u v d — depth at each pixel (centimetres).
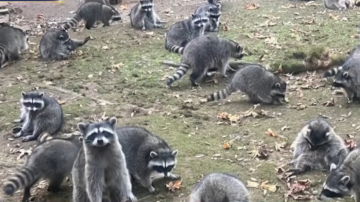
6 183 696
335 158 762
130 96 1077
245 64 1131
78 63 1262
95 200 668
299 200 711
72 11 1738
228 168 790
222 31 1436
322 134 770
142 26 1505
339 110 980
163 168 730
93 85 1137
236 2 1717
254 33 1404
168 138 887
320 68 1178
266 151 835
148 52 1318
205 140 883
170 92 1097
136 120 961
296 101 1033
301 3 1669
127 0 1867
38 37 1498
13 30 1309
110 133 661
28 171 704
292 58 1199
